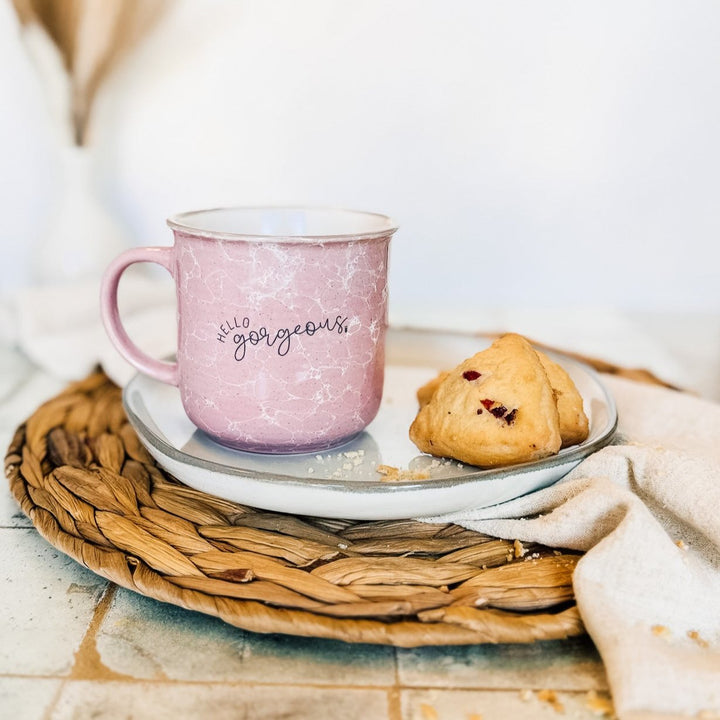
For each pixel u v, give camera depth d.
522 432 0.43
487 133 0.72
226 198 0.74
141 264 0.75
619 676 0.35
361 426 0.46
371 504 0.41
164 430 0.48
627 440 0.48
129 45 0.70
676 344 0.68
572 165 0.73
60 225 0.71
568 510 0.40
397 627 0.37
